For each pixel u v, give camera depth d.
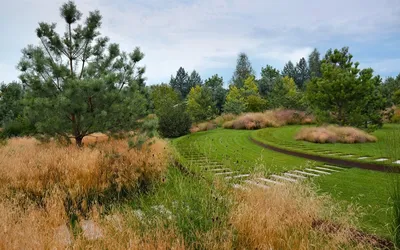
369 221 3.76
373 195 4.93
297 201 3.89
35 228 3.10
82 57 6.89
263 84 52.94
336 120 15.34
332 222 3.54
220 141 13.86
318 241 3.04
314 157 9.29
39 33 6.34
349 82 14.15
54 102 5.87
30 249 2.65
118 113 6.52
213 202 3.53
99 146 6.55
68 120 6.47
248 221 3.15
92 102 6.23
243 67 62.66
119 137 6.98
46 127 6.14
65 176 4.74
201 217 3.13
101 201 4.59
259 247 2.86
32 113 6.07
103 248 2.84
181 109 19.03
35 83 5.84
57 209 3.83
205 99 30.08
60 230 3.31
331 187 5.55
